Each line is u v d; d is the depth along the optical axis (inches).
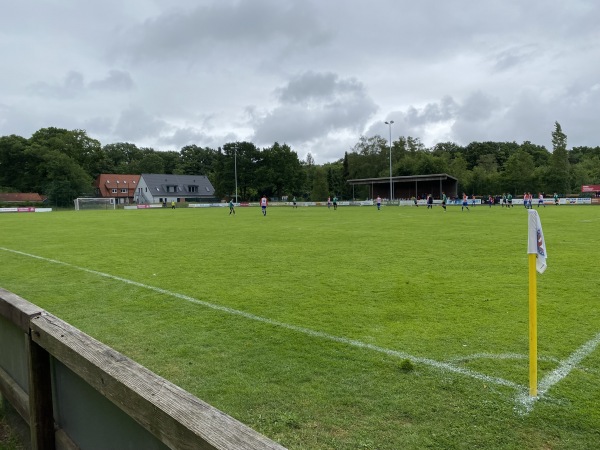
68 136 3595.0
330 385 149.8
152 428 69.6
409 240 596.4
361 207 2349.9
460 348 182.2
